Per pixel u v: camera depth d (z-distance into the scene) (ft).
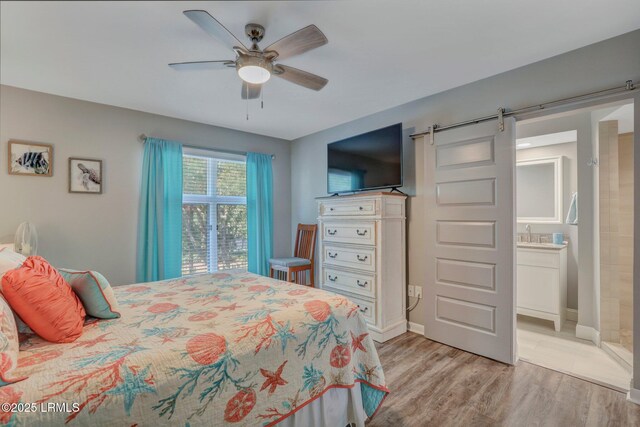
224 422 3.85
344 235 10.44
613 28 6.11
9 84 8.46
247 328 4.46
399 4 5.34
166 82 8.39
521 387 6.73
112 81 8.32
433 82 8.64
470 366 7.71
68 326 4.02
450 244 8.95
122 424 3.12
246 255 13.75
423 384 6.88
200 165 12.45
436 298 9.29
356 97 9.70
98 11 5.37
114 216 10.21
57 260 9.19
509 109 7.93
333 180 12.18
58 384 3.01
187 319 4.81
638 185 6.10
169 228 11.14
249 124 12.60
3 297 3.85
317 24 5.91
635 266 6.15
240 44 5.49
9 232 8.48
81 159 9.61
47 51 6.74
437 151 9.27
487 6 5.41
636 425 5.47
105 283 4.91
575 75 6.92
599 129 8.66
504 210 7.88
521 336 9.70
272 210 14.32
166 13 5.47
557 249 10.09
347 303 5.84
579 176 9.45
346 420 5.44
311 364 4.90
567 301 11.21
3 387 2.90
